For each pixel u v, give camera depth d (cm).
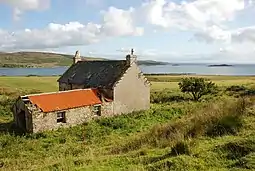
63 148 2678
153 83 9638
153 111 4400
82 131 3462
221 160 1396
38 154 2542
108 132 3403
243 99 2488
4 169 1948
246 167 1265
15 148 2789
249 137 1619
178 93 6581
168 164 1376
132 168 1409
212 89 5812
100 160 1686
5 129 3644
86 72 5159
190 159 1407
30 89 7556
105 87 4369
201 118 2153
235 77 12738
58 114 3700
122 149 2094
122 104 4409
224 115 2067
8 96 6191
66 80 5338
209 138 1802
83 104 3925
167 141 1936
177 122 2395
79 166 1597
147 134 2377
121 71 4491
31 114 3431
